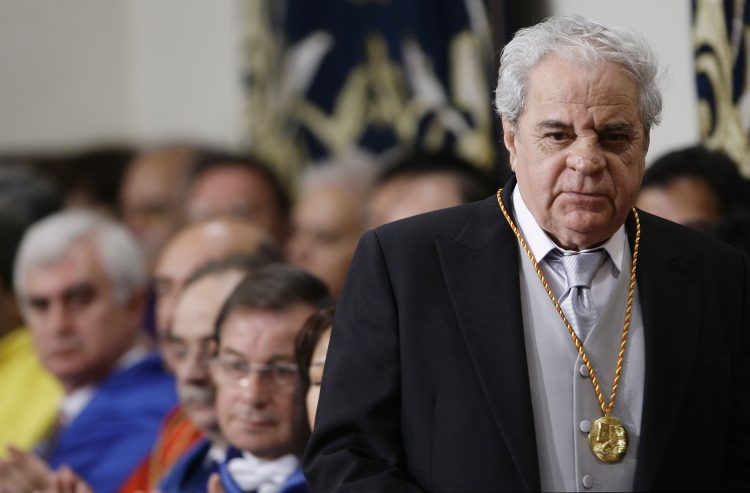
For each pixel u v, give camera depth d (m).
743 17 10.98
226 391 9.79
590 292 7.71
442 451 7.32
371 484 7.14
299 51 21.03
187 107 26.00
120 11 27.23
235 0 24.47
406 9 18.06
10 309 16.23
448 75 17.22
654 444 7.27
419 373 7.46
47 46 26.88
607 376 7.57
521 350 7.39
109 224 14.98
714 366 7.51
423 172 14.35
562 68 7.23
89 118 27.05
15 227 16.73
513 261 7.66
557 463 7.36
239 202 19.81
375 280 7.70
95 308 14.52
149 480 12.23
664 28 13.04
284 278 10.04
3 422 14.98
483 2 15.91
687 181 11.18
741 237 10.32
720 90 11.27
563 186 7.23
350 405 7.50
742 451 7.56
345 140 19.97
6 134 26.52
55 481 11.16
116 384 13.97
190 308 11.01
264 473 9.72
